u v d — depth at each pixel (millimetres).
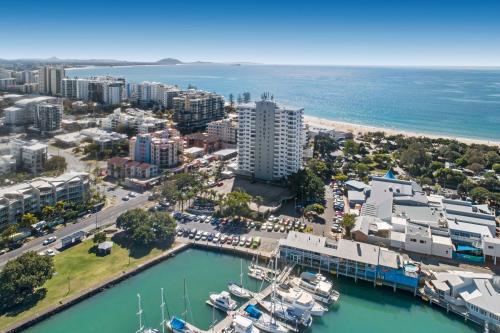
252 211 184750
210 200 199625
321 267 145250
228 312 121438
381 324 121125
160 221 163375
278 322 118688
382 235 163250
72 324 117062
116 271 140500
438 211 181250
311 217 187750
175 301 128500
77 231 169000
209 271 146250
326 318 123562
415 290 131750
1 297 119375
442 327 120375
